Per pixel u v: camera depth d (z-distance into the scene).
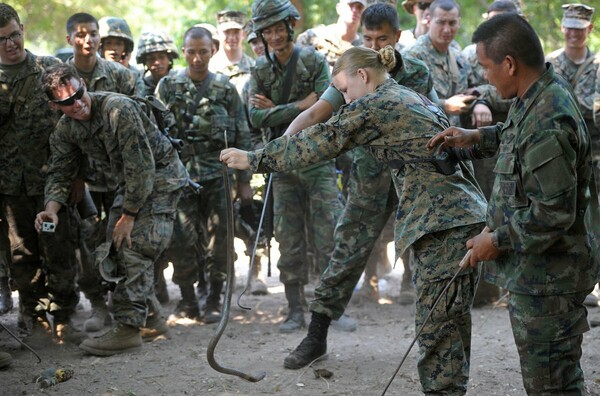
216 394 5.58
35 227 6.62
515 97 4.07
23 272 6.93
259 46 9.59
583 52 8.41
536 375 4.06
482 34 4.05
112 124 6.25
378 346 6.68
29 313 7.00
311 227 7.47
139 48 8.93
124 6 22.61
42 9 22.67
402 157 4.72
